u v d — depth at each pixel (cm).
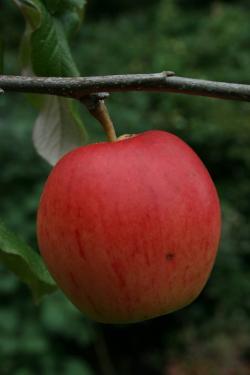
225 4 1130
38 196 608
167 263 144
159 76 144
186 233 144
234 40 876
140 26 1071
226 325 646
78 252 144
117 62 917
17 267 179
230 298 653
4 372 527
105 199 141
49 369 545
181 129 756
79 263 145
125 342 672
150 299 147
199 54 868
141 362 661
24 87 151
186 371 623
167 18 995
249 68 840
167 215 142
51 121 201
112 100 785
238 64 860
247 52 866
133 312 149
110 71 895
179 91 145
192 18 1011
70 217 143
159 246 142
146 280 144
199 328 656
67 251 146
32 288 184
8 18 1035
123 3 1284
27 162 645
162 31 986
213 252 153
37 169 641
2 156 646
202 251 148
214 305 663
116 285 144
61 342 568
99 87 148
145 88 146
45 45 185
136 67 886
